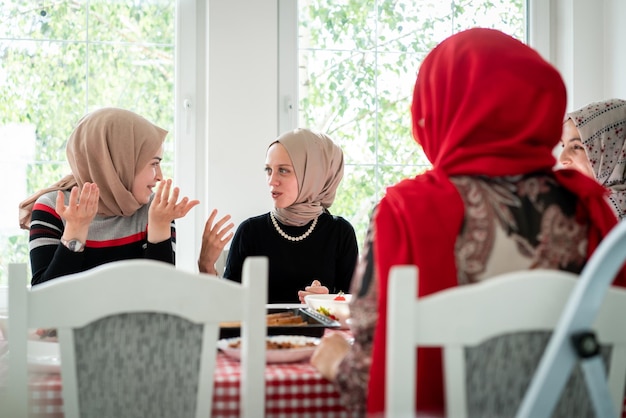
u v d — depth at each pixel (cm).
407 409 94
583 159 258
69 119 294
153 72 299
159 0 300
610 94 321
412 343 95
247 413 110
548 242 113
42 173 292
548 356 87
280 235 271
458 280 111
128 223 235
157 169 240
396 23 318
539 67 121
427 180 119
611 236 83
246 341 110
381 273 112
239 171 297
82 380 110
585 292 85
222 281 110
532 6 329
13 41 289
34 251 221
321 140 278
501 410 99
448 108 122
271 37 301
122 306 108
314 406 124
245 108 298
